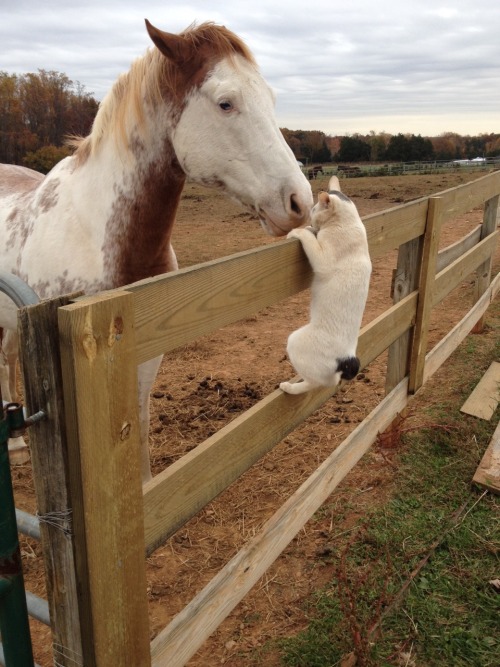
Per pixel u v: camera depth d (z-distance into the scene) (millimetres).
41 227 1973
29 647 1069
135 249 1924
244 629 1742
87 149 1994
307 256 1482
